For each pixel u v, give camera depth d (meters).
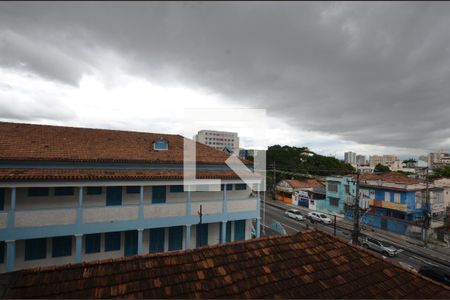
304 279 4.78
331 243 6.18
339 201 33.28
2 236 10.26
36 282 3.94
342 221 30.11
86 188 12.93
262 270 4.86
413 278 5.23
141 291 4.01
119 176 12.32
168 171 14.28
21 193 11.76
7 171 10.84
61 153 12.73
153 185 13.54
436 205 27.36
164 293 4.02
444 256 20.42
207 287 4.26
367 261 5.62
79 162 12.52
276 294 4.32
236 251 5.32
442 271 15.11
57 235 11.09
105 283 4.09
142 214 12.73
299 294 4.39
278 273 4.84
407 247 22.41
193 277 4.45
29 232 10.66
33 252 11.66
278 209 36.78
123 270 4.41
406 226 25.47
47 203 12.20
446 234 23.45
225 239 14.94
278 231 21.11
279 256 5.36
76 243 11.47
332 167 50.53
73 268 4.32
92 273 4.25
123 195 13.66
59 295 3.76
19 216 10.54
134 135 17.36
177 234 14.62
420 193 26.62
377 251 20.47
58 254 12.08
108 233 13.05
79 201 11.66
